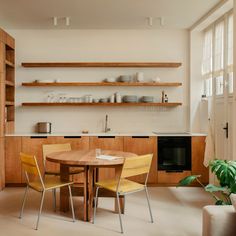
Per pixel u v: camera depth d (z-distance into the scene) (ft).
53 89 18.67
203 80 18.34
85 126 18.69
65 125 18.66
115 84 17.87
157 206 13.16
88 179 11.41
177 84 18.04
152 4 14.37
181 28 18.44
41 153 16.69
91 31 18.58
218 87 15.94
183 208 12.87
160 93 18.75
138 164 10.37
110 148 16.83
